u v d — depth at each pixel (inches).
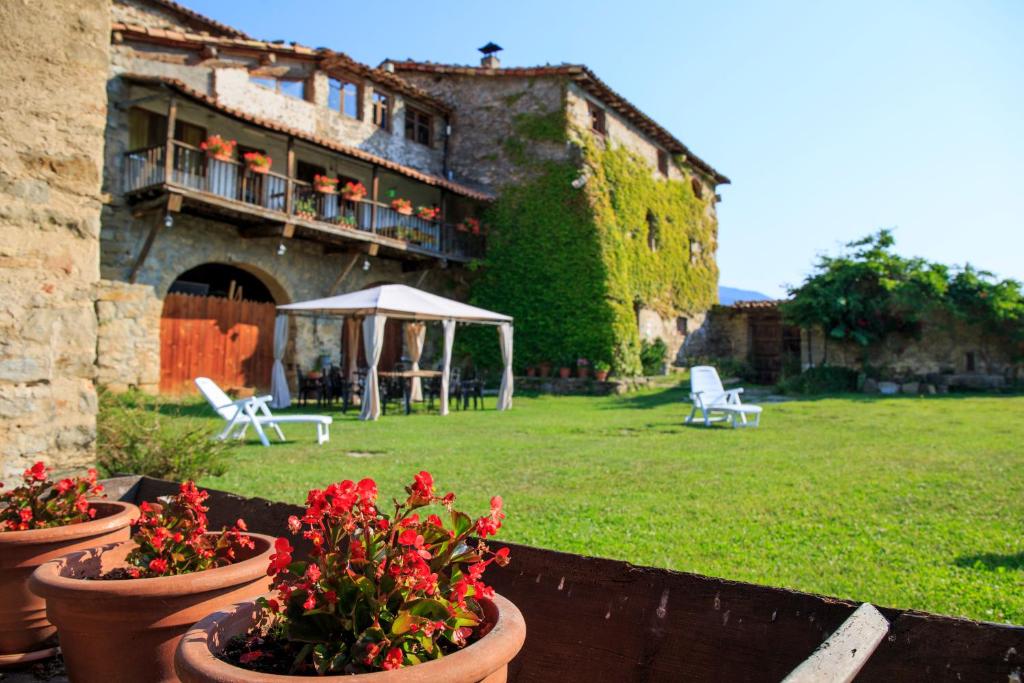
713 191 1072.8
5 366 138.8
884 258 720.3
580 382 700.7
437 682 46.9
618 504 207.3
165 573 81.6
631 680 68.2
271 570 55.6
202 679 47.8
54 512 102.9
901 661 54.1
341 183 685.9
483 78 805.9
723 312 969.5
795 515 193.8
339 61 650.8
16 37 142.5
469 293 791.7
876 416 475.8
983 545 162.7
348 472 257.3
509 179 780.0
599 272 725.9
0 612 94.2
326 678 46.1
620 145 823.1
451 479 247.1
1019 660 50.0
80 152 151.2
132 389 489.1
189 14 593.3
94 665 74.5
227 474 247.3
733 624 64.7
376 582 53.4
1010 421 433.4
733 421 425.7
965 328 709.3
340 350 668.1
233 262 581.6
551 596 75.7
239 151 589.6
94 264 153.6
